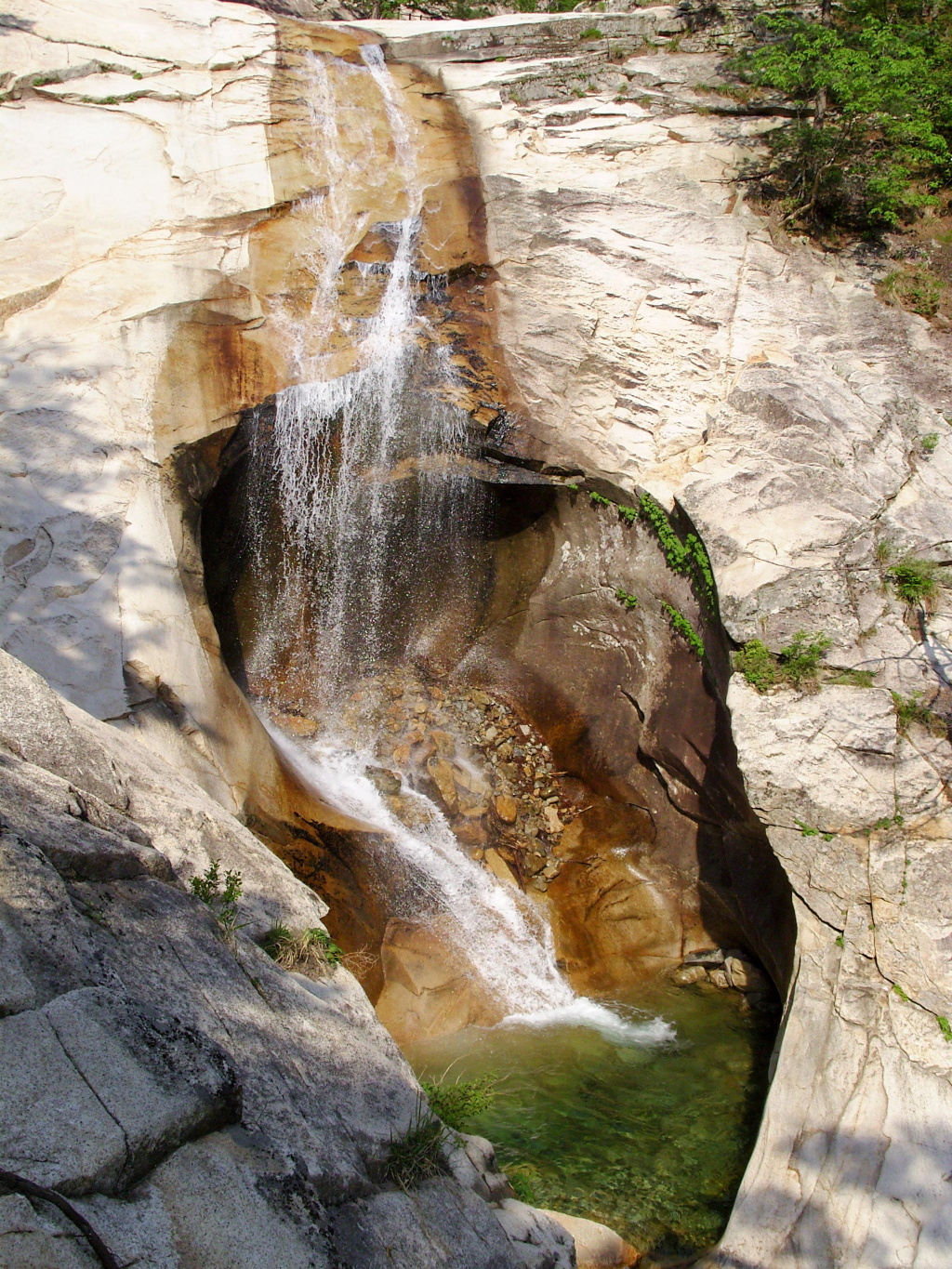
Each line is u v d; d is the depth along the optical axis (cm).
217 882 412
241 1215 265
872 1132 509
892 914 568
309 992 401
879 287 931
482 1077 630
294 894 461
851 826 592
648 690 830
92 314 771
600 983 744
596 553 888
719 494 752
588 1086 633
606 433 851
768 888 713
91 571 655
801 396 805
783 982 682
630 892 795
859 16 1077
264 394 798
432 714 909
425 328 895
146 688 622
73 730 421
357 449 870
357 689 923
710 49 1171
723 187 997
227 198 878
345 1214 312
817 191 994
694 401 841
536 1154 570
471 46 1155
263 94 970
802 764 611
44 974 288
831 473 753
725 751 718
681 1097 625
